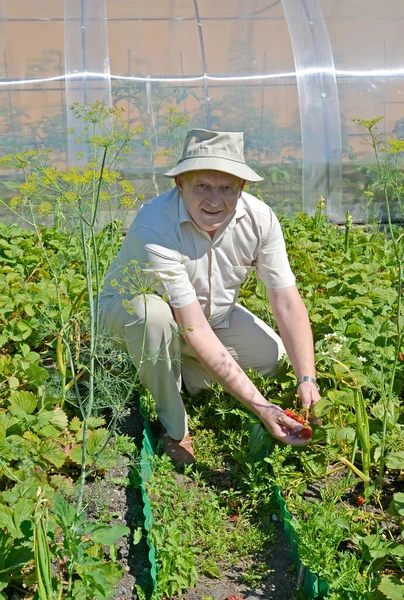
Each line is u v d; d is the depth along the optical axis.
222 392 2.80
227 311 2.73
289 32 5.39
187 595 2.06
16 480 2.19
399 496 2.09
